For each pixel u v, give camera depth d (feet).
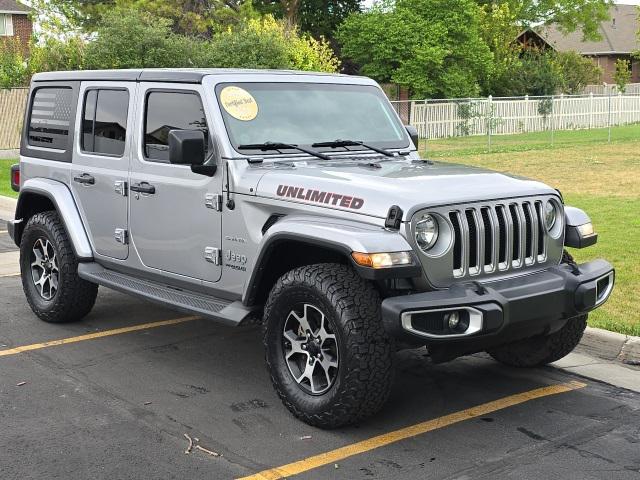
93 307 24.03
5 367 18.78
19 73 75.20
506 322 14.19
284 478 13.20
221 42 68.08
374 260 13.58
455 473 13.37
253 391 17.26
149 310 23.98
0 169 61.57
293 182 15.71
